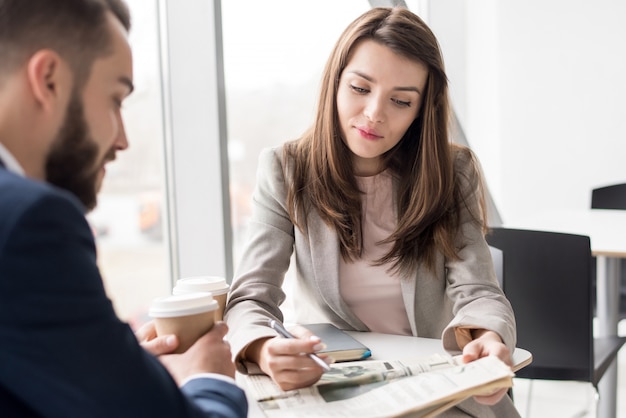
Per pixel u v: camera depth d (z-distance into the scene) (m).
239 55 1.94
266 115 2.07
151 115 1.79
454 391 0.85
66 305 0.56
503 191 4.00
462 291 1.33
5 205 0.54
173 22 1.74
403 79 1.31
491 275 1.38
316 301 1.43
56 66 0.63
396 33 1.31
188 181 1.81
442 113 1.43
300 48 2.15
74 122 0.65
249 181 2.04
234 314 1.21
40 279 0.54
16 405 0.56
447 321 1.47
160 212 1.82
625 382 2.90
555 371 1.80
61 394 0.55
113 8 0.70
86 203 0.71
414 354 1.17
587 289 1.73
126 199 1.77
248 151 2.02
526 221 2.65
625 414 2.55
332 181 1.42
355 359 1.13
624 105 3.66
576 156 3.81
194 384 0.78
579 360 1.77
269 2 2.03
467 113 3.92
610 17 3.64
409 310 1.40
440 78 1.40
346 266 1.43
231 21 1.92
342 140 1.42
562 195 3.86
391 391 0.89
